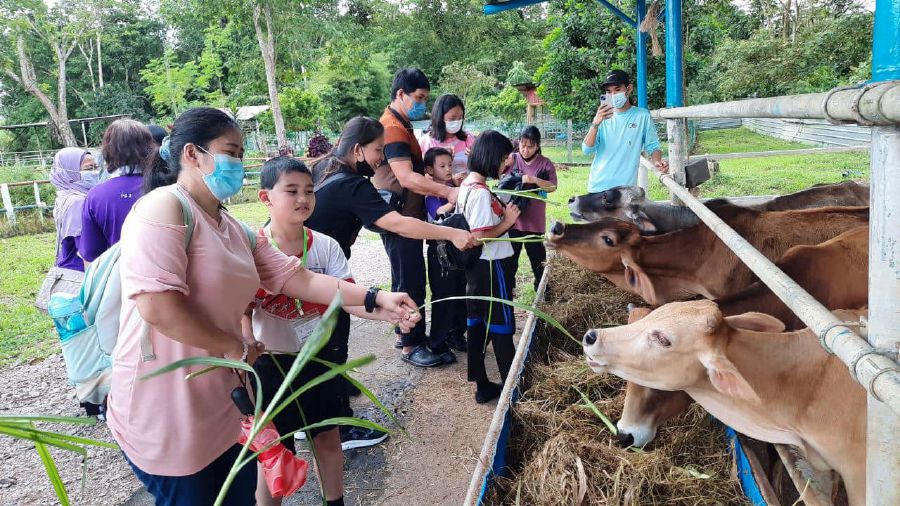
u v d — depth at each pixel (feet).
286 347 8.45
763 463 7.23
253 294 6.86
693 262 10.27
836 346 4.06
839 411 5.93
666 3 13.93
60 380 16.21
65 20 126.82
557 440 7.89
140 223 5.88
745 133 83.46
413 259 14.65
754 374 6.02
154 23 155.94
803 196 11.94
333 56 102.12
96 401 10.46
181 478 6.67
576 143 85.66
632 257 10.39
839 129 55.16
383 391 14.52
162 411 6.43
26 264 30.09
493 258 12.21
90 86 145.48
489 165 11.84
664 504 7.23
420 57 155.74
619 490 7.22
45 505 10.96
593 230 10.55
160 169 7.60
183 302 5.91
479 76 130.72
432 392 14.33
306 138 108.47
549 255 16.53
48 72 140.67
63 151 13.57
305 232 9.11
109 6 142.92
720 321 5.97
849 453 6.00
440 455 11.88
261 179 8.78
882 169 3.67
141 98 144.66
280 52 95.50
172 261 5.84
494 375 15.07
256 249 7.50
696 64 52.39
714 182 40.42
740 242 6.79
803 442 6.34
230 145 6.23
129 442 6.57
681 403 7.48
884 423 4.05
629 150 16.84
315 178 11.92
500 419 8.29
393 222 11.08
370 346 17.24
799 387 6.03
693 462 7.94
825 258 7.87
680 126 14.01
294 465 7.32
